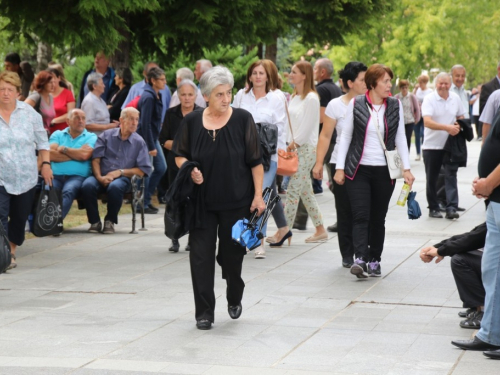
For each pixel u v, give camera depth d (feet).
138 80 92.22
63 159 54.29
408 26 178.50
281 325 31.94
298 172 49.03
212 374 26.00
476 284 31.14
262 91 45.55
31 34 69.10
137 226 57.98
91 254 47.34
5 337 30.42
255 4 74.59
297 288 38.27
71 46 66.85
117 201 54.08
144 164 55.21
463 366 26.84
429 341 29.71
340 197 42.65
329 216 61.41
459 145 59.82
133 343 29.55
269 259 45.24
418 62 183.83
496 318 28.07
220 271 42.42
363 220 39.65
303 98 48.60
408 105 98.53
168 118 48.14
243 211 31.42
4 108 42.73
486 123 51.85
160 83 62.39
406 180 40.29
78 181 54.34
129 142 54.90
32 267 43.70
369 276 40.73
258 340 29.91
